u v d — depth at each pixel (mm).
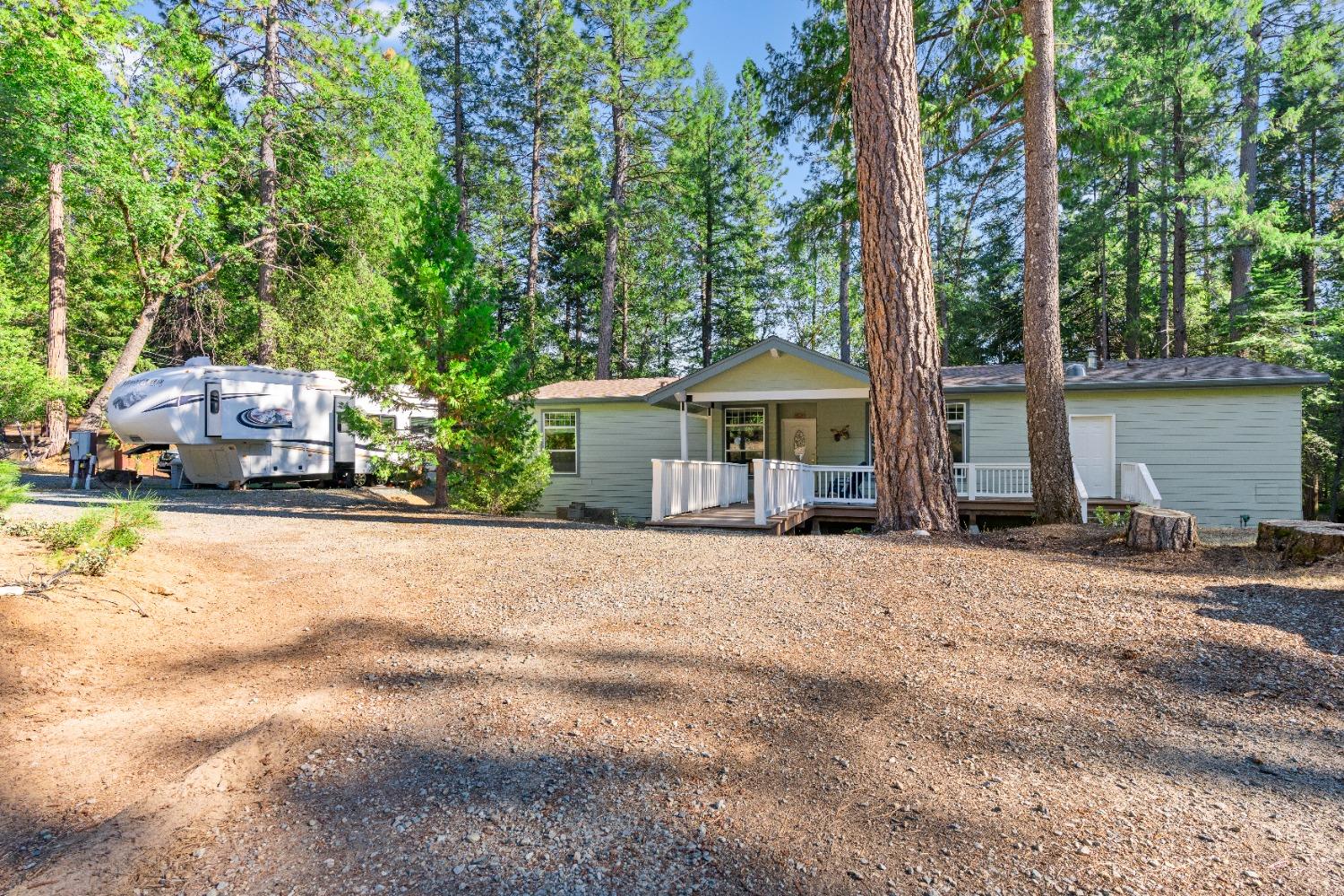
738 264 29109
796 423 15250
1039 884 1842
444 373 10969
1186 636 3725
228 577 5395
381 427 10945
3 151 12859
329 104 17703
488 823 2160
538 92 25047
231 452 13438
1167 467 12469
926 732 2771
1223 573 4918
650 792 2344
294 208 18188
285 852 2014
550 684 3295
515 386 11070
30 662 3230
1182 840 2031
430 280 10391
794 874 1912
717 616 4309
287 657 3721
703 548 6402
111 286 18391
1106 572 5070
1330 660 3336
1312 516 20156
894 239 7254
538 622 4273
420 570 5754
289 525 8406
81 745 2674
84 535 4094
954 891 1827
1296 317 18203
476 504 11172
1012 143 10266
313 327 18891
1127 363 14250
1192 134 18656
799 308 33656
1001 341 26188
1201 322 23375
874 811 2219
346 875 1904
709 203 28078
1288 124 18000
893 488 7324
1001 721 2854
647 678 3352
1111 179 20391
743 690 3203
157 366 21844
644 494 16047
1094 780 2393
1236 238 17641
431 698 3139
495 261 28266
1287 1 18094
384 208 18422
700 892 1842
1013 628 3945
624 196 25203
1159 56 17828
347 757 2588
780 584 5004
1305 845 2002
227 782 2389
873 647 3729
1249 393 12070
